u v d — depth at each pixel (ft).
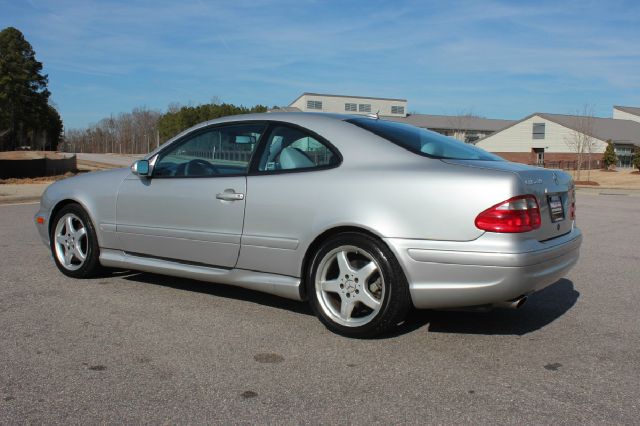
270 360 11.59
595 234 31.07
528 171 12.30
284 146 14.20
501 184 11.50
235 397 9.91
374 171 12.72
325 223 12.89
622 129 197.47
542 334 13.44
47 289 16.79
